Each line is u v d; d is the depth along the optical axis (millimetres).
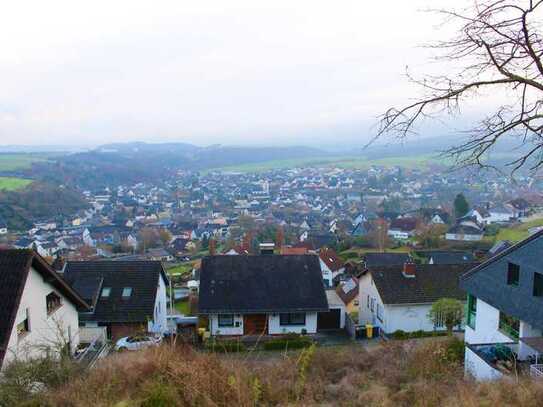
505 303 15398
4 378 9953
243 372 8406
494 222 81062
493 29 5133
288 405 7695
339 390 9094
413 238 71750
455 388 8984
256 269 26609
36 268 15328
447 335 21984
